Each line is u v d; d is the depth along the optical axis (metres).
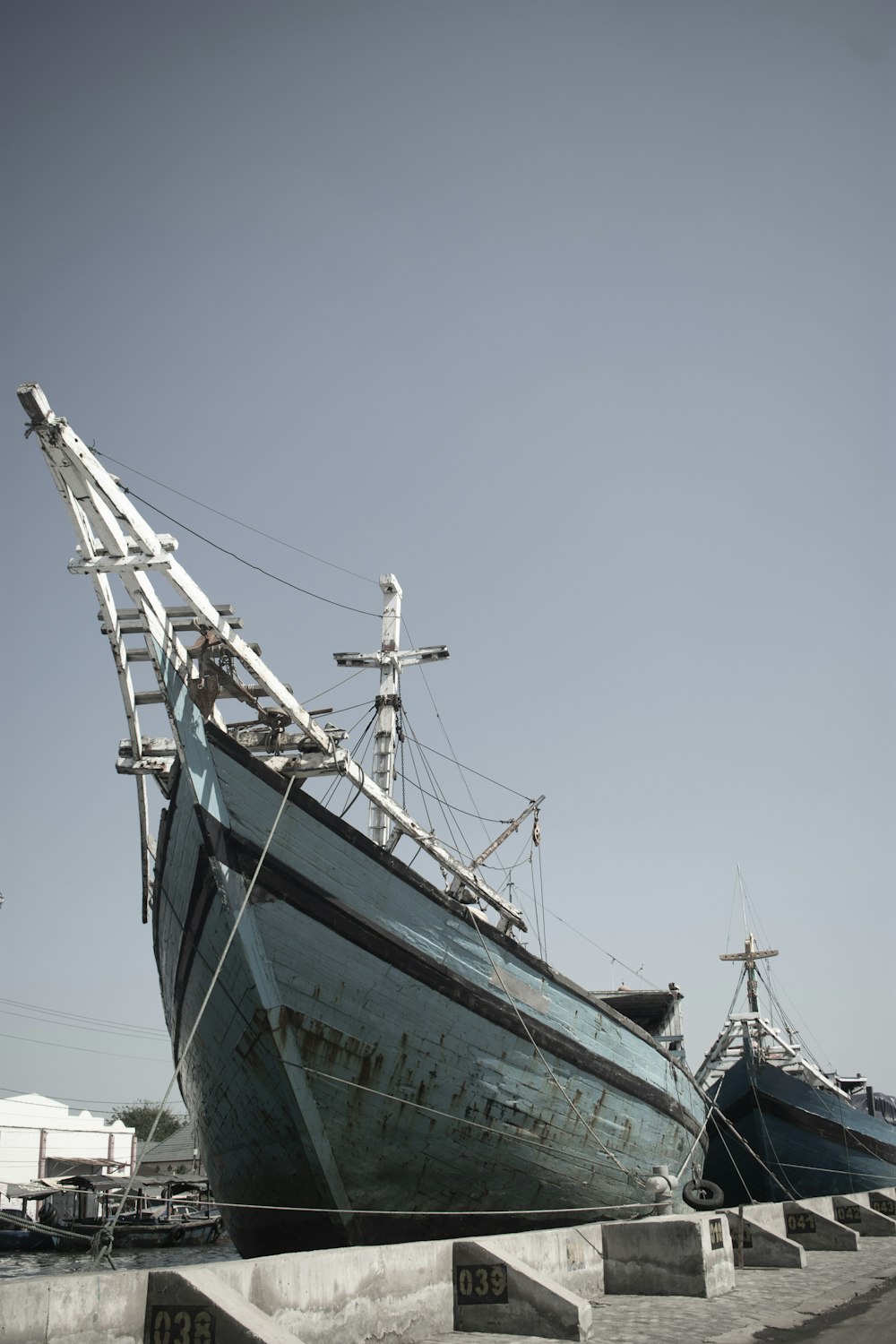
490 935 17.81
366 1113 15.80
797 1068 37.09
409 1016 16.27
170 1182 40.06
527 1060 18.12
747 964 37.56
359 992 15.63
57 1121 59.31
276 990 14.70
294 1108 14.99
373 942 15.82
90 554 14.41
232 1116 16.55
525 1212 18.75
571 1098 19.28
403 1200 16.73
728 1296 12.83
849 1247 18.64
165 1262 28.02
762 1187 33.00
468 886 20.58
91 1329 7.45
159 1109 12.30
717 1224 13.67
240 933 14.41
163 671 14.88
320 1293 8.98
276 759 17.36
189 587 14.62
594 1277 12.93
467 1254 10.63
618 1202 21.00
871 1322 10.43
